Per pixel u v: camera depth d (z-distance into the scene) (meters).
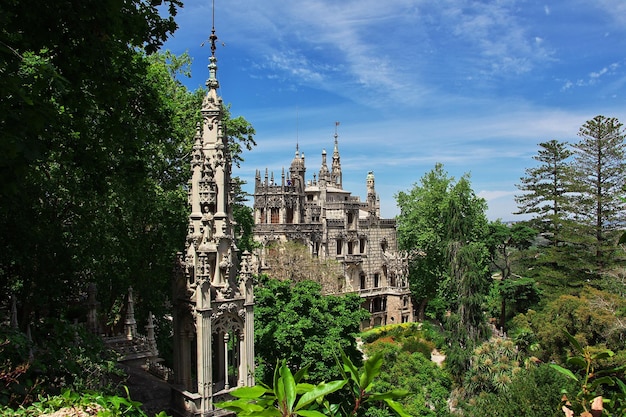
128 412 11.66
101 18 19.25
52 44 20.17
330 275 82.00
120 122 25.66
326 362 35.84
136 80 25.86
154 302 44.00
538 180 98.12
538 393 35.41
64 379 18.44
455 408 50.31
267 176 85.88
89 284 35.06
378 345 52.03
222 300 25.38
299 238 84.94
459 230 70.06
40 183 31.72
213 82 26.47
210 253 25.69
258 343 35.84
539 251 92.88
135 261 42.06
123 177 28.06
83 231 35.78
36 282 30.94
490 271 95.81
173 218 44.69
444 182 92.19
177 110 46.66
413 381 46.38
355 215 94.81
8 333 16.84
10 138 15.01
